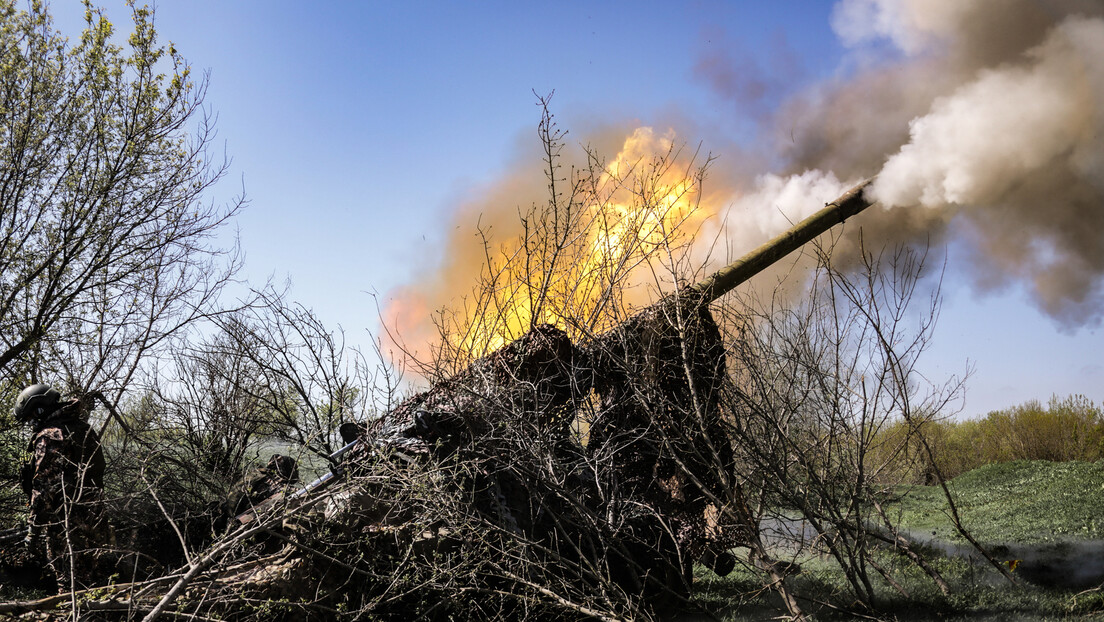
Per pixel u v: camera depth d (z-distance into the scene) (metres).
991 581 5.71
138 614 4.14
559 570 4.94
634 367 5.32
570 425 5.68
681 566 5.12
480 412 5.09
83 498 4.97
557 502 5.16
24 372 8.44
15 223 9.23
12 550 5.63
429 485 4.65
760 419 5.31
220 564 4.16
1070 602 4.96
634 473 5.68
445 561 4.55
